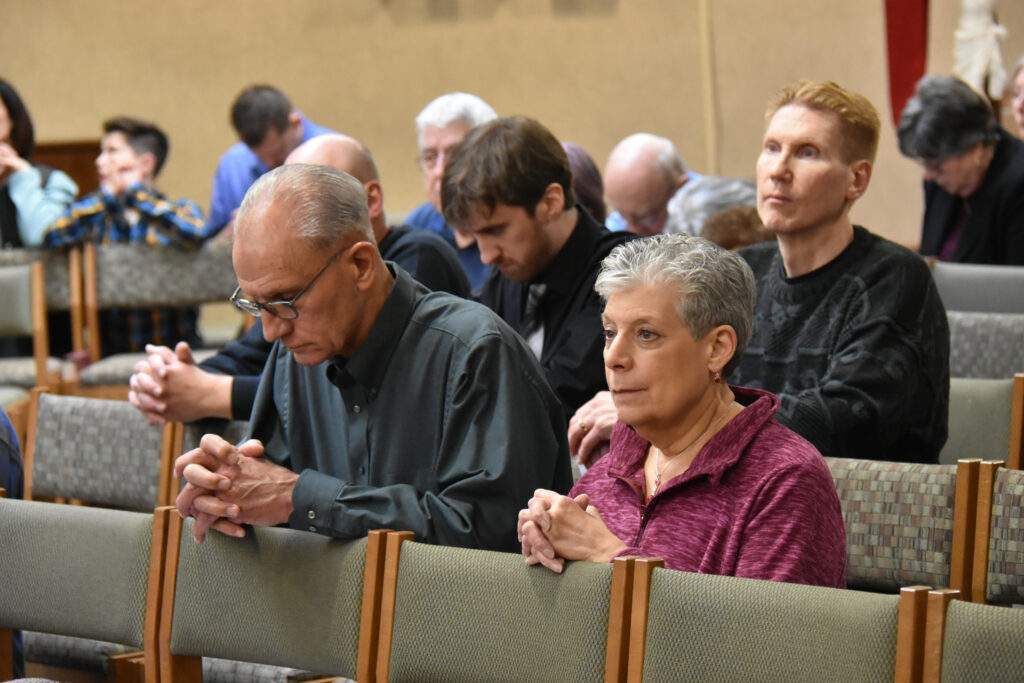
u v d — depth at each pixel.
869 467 6.19
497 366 5.51
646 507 5.11
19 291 12.52
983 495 5.82
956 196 11.93
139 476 7.61
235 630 5.30
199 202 19.08
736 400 5.27
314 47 18.80
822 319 6.93
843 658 4.17
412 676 4.92
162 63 18.98
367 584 5.04
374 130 18.78
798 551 4.80
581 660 4.60
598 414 6.47
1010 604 5.79
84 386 12.69
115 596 5.55
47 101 19.09
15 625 5.76
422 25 18.59
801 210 6.85
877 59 17.89
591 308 7.20
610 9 18.19
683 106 18.19
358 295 5.45
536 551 4.73
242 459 5.32
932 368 6.81
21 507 5.81
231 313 18.53
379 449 5.65
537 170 7.00
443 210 7.20
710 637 4.38
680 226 9.20
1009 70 16.55
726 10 18.06
